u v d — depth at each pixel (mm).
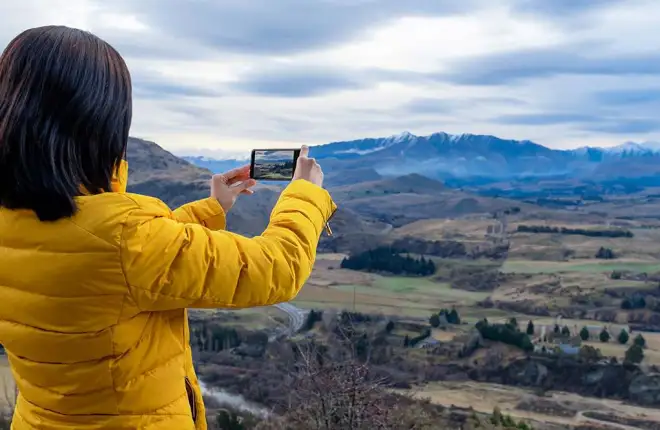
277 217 1548
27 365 1390
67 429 1399
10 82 1327
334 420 5957
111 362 1353
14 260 1325
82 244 1283
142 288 1311
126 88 1430
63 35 1353
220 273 1354
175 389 1471
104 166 1395
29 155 1275
